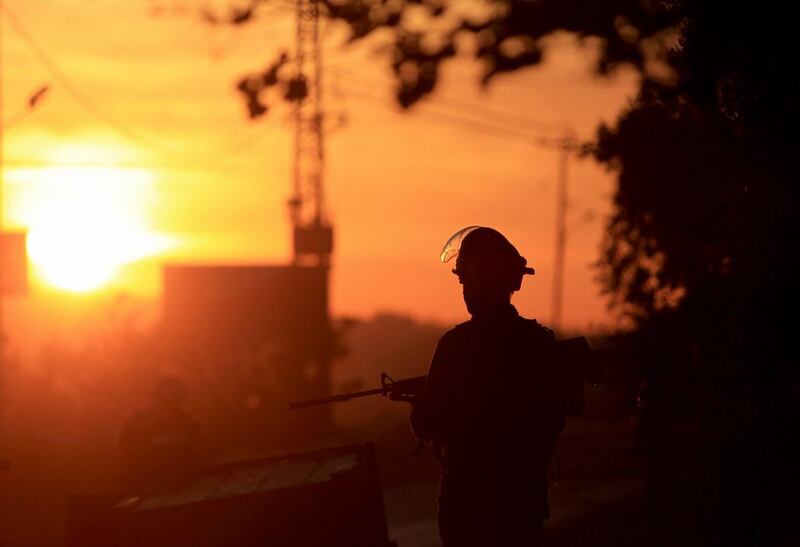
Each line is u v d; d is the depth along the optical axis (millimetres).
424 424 18875
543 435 18906
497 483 18578
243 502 24219
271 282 109875
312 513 24109
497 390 18672
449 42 42344
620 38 35812
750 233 25781
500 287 19141
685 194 31047
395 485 62000
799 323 25703
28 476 67562
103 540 24984
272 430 95750
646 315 39062
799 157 25219
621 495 48781
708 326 28297
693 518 32875
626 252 40219
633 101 35094
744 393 26859
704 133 27484
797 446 26078
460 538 18672
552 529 38625
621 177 37781
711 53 26328
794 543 25359
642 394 29984
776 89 25328
